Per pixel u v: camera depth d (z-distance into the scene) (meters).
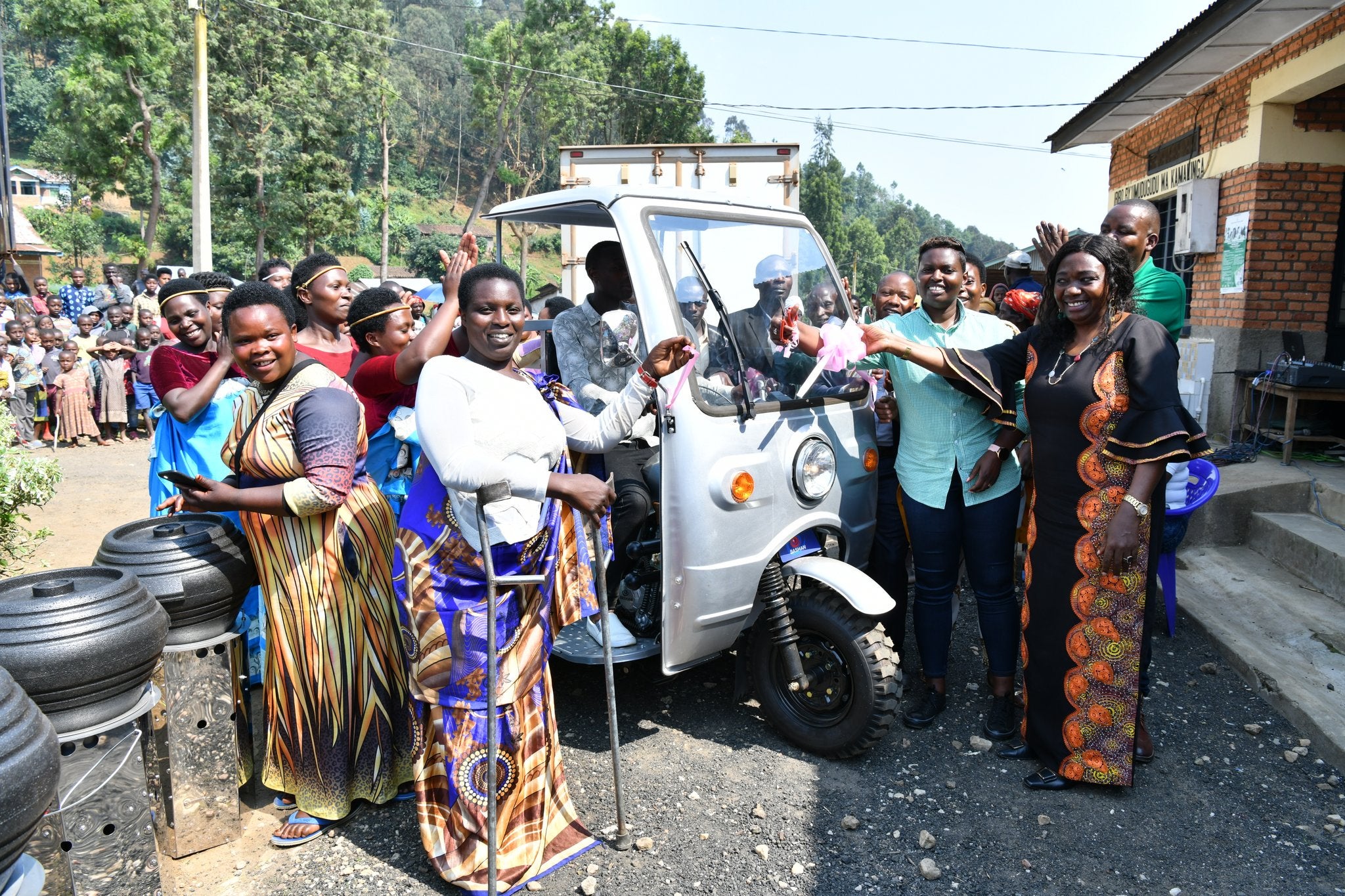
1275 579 5.25
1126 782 3.30
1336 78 6.51
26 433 11.18
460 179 90.12
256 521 2.99
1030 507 3.56
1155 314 3.91
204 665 2.94
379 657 3.14
